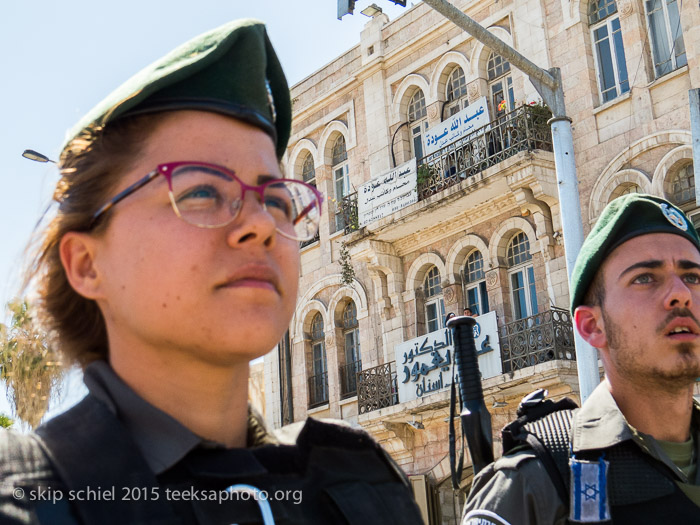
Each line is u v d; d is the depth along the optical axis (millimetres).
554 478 2584
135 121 1490
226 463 1374
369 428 17703
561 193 10688
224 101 1520
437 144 17609
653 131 14273
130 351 1437
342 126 20266
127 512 1208
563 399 2918
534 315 15039
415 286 18016
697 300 2732
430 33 18391
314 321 20516
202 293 1367
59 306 1595
